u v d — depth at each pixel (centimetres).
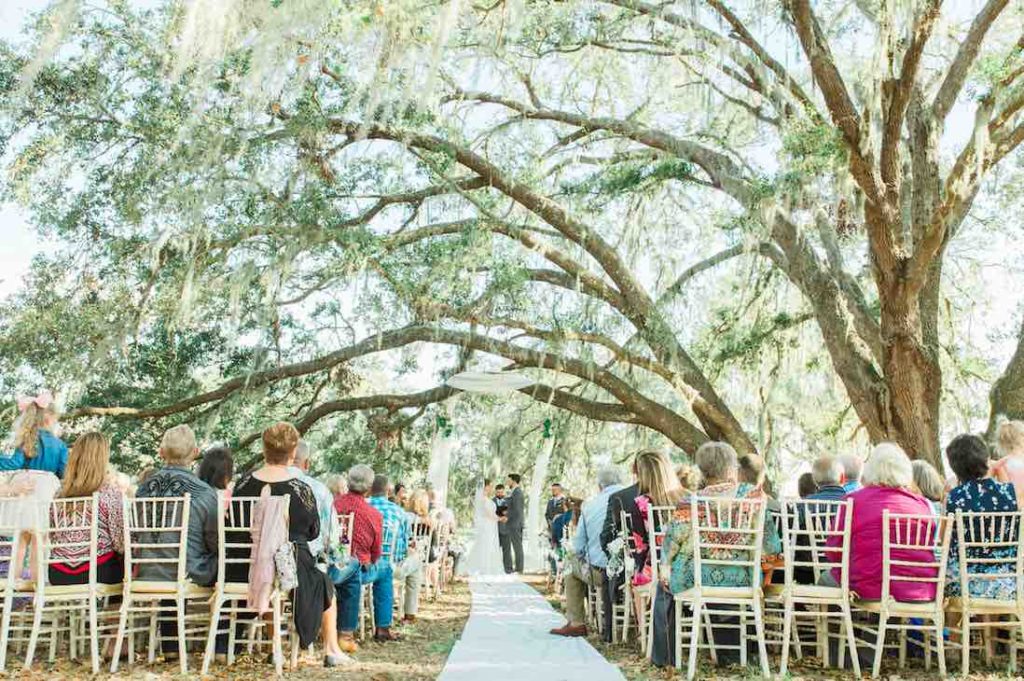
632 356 1505
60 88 1494
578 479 2523
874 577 586
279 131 1392
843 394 1783
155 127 1429
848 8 1420
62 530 594
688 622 600
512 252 1522
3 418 1466
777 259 1484
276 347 1744
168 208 1439
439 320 1492
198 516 609
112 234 1570
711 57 1459
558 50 1534
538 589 1358
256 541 576
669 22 1388
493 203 1520
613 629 761
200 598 657
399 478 2116
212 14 1030
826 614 597
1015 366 1207
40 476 673
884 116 1192
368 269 1462
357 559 708
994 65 1138
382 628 775
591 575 794
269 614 662
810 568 681
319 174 1437
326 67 1422
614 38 1496
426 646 745
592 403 1619
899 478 600
